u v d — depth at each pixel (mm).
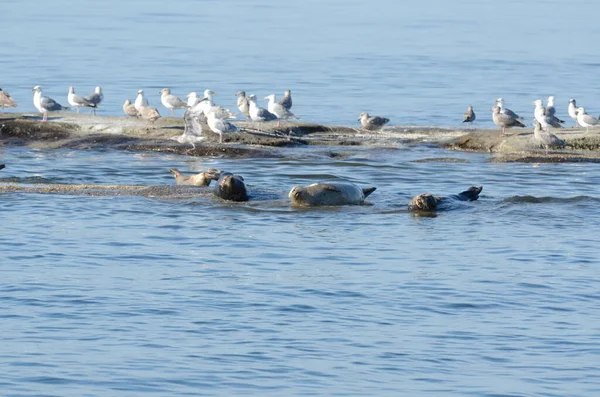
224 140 36562
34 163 32781
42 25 94562
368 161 33781
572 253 21391
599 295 18547
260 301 17922
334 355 15461
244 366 14945
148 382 14281
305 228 23266
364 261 20594
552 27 99125
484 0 136375
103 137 36625
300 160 33875
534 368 15078
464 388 14305
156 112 39656
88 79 59844
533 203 26000
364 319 17094
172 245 21766
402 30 94250
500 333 16516
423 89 57281
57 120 38312
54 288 18531
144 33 89000
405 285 18984
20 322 16656
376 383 14430
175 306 17609
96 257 20750
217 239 22250
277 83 59281
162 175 30969
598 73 66062
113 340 15914
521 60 72812
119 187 27531
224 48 78562
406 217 24547
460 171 32156
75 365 14852
